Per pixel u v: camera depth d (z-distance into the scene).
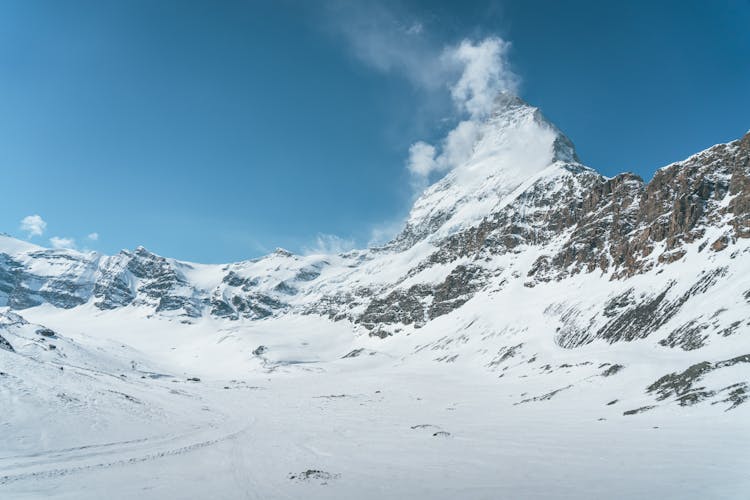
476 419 95.94
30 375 81.06
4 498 41.06
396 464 55.50
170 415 90.31
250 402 147.38
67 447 59.09
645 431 63.53
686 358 105.06
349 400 153.25
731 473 40.22
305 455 63.62
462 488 42.78
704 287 140.12
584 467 47.59
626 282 186.75
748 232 149.50
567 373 131.75
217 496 42.94
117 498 42.31
